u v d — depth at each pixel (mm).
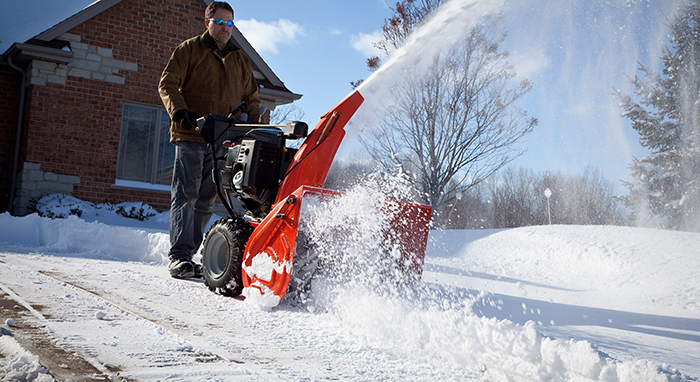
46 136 9461
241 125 3793
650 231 8750
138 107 10461
